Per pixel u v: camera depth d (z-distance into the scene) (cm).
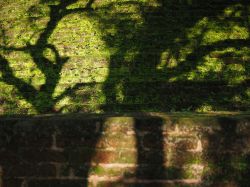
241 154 342
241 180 341
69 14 747
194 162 342
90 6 760
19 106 581
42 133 348
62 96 588
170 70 618
